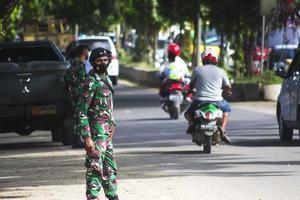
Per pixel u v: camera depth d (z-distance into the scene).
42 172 27.22
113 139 37.84
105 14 111.50
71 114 35.59
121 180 24.55
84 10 111.38
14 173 27.14
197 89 31.64
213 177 24.95
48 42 39.19
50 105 35.28
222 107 31.72
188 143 35.62
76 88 33.00
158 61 107.81
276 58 79.56
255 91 61.91
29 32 114.81
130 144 35.59
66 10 111.88
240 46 71.62
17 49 39.44
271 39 83.38
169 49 49.44
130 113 54.25
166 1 72.88
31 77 35.16
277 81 61.97
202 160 29.36
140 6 97.56
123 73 109.44
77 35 132.25
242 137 38.19
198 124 31.42
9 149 36.34
